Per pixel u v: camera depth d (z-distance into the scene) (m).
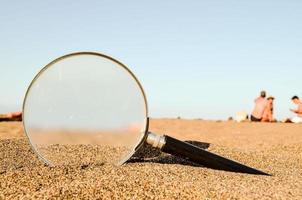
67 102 0.49
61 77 0.48
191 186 0.43
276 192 0.42
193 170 0.48
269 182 0.46
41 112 0.49
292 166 0.58
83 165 0.48
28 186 0.43
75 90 0.49
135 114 0.49
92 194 0.41
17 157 0.56
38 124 0.49
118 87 0.49
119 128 0.50
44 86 0.48
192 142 0.74
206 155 0.50
